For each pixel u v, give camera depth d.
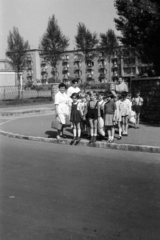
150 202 5.01
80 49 62.25
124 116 10.88
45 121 15.83
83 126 11.32
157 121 14.11
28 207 4.82
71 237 3.85
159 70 20.67
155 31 16.41
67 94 11.51
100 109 10.22
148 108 14.67
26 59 43.88
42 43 42.22
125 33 21.30
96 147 9.84
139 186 5.86
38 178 6.41
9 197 5.27
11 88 37.22
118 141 9.95
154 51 18.00
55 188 5.75
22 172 6.89
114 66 85.81
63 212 4.61
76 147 9.88
